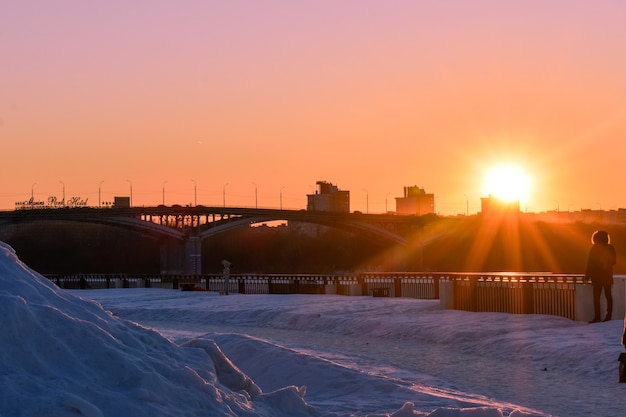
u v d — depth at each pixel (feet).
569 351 78.07
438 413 37.65
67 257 569.64
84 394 29.19
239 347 65.62
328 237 629.92
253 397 36.78
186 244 475.72
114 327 34.88
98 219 449.06
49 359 30.45
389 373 68.64
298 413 36.91
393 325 106.01
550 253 570.46
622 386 64.03
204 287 224.12
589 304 101.45
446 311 121.39
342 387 54.95
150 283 244.83
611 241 590.55
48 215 435.53
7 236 566.77
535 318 105.09
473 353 84.94
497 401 56.03
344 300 152.35
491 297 117.70
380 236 546.26
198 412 31.30
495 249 573.33
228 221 493.36
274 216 503.20
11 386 28.17
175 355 35.42
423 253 583.58
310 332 112.88
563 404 56.59
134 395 30.04
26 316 31.01
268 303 152.87
